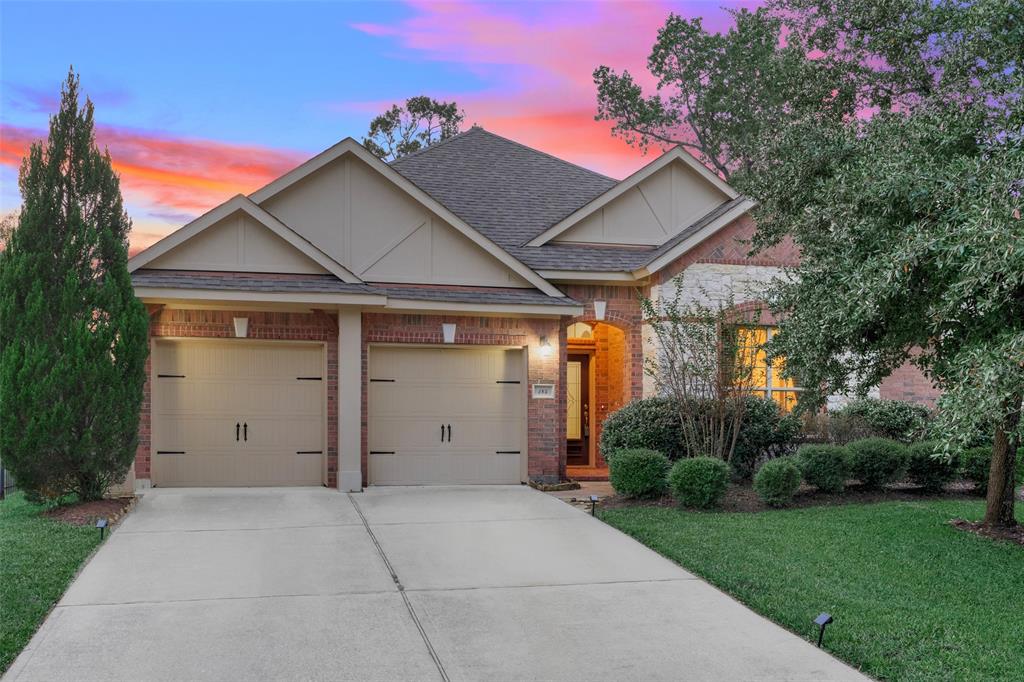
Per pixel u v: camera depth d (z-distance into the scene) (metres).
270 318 14.41
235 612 7.59
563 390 16.16
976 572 9.04
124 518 11.55
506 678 6.23
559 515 12.25
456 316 15.30
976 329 8.86
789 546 10.04
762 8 11.98
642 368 16.83
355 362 14.31
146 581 8.50
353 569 9.12
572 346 18.83
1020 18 9.62
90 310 11.98
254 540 10.36
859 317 9.26
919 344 10.07
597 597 8.24
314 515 11.99
